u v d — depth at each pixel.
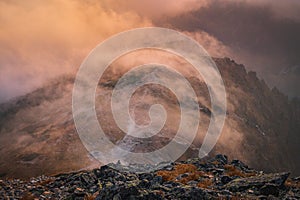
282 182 27.28
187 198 24.70
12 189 35.97
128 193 23.98
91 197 28.61
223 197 24.89
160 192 25.81
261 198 25.19
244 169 38.81
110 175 35.03
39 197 32.00
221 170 35.72
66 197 30.28
